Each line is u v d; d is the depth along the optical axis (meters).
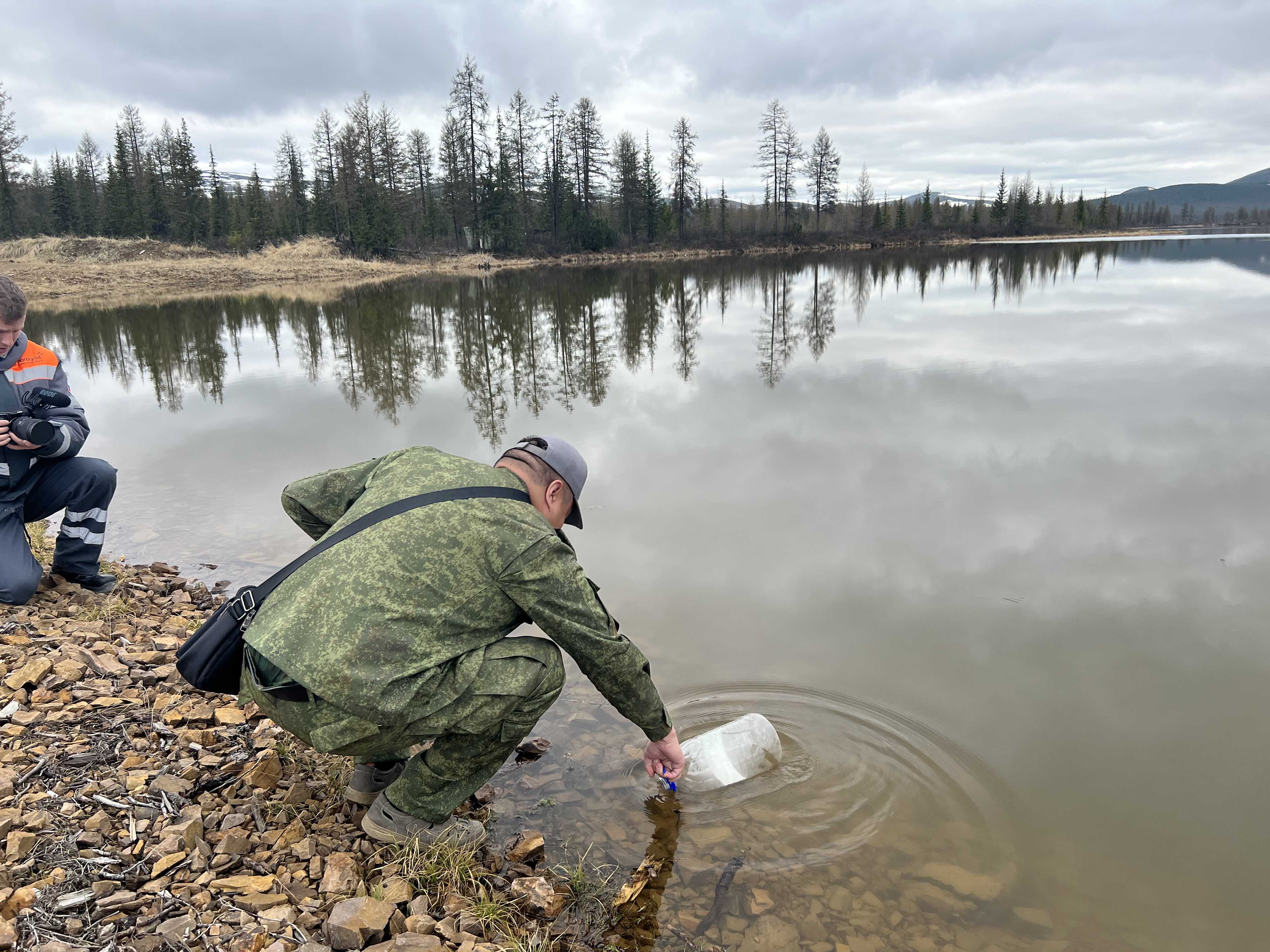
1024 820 2.57
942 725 3.03
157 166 71.31
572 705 3.36
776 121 73.88
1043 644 3.57
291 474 6.52
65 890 1.96
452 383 10.36
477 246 59.94
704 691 3.27
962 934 2.19
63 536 4.05
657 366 11.20
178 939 1.87
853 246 73.50
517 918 2.23
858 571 4.34
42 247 41.34
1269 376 8.66
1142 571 4.23
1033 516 5.01
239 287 34.00
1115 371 9.23
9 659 3.08
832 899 2.32
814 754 2.92
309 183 65.31
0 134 57.41
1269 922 2.19
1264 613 3.77
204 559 4.84
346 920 1.98
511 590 2.13
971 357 10.64
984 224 86.94
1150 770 2.77
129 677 3.11
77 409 3.90
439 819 2.40
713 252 65.81
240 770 2.64
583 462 2.45
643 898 2.34
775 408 8.22
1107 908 2.25
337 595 2.01
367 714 2.00
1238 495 5.25
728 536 4.84
